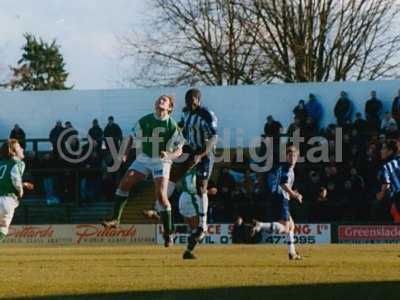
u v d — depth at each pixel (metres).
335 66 61.72
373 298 11.11
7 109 46.09
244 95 44.34
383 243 39.28
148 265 17.64
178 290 12.09
